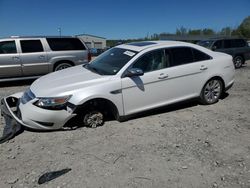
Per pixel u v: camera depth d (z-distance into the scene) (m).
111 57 6.33
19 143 4.91
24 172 4.02
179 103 6.43
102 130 5.44
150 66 5.95
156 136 5.19
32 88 5.61
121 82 5.56
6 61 9.85
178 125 5.72
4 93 9.01
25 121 5.22
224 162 4.30
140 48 6.08
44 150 4.65
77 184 3.72
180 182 3.79
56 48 10.58
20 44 10.07
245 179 3.87
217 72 6.87
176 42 6.57
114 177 3.88
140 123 5.80
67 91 5.23
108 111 5.73
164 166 4.16
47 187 3.67
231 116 6.29
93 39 70.75
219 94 7.13
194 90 6.61
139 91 5.78
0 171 4.05
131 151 4.61
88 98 5.27
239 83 10.16
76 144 4.86
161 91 6.07
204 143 4.91
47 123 5.20
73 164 4.21
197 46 6.75
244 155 4.52
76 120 5.51
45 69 10.46
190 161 4.30
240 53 15.51
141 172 4.00
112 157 4.41
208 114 6.40
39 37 10.42
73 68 6.64
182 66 6.30
